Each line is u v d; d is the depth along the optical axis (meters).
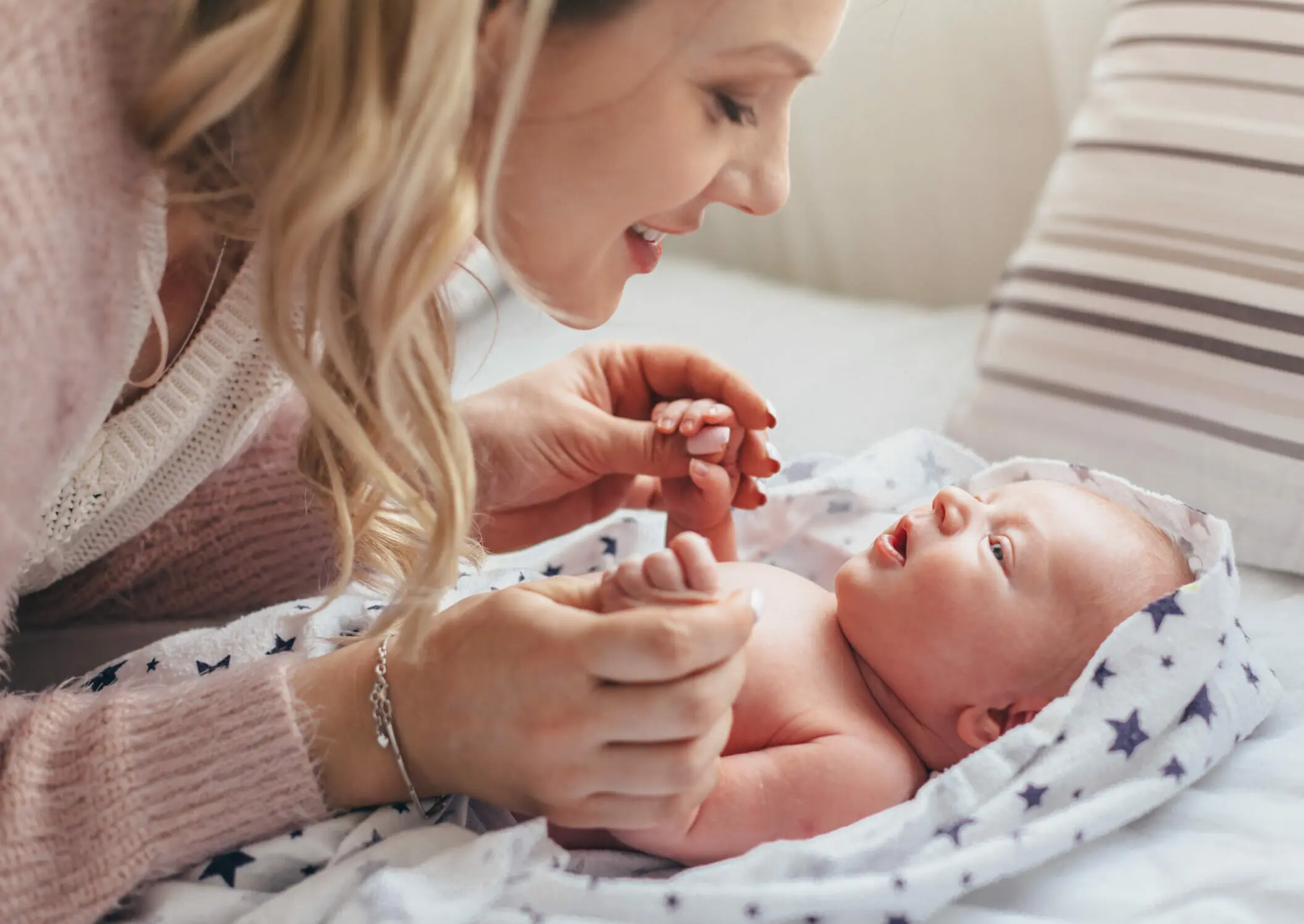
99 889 0.65
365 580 0.95
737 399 0.99
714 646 0.64
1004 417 1.26
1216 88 1.22
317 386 0.64
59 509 0.77
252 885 0.70
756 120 0.68
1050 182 1.35
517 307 1.65
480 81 0.62
